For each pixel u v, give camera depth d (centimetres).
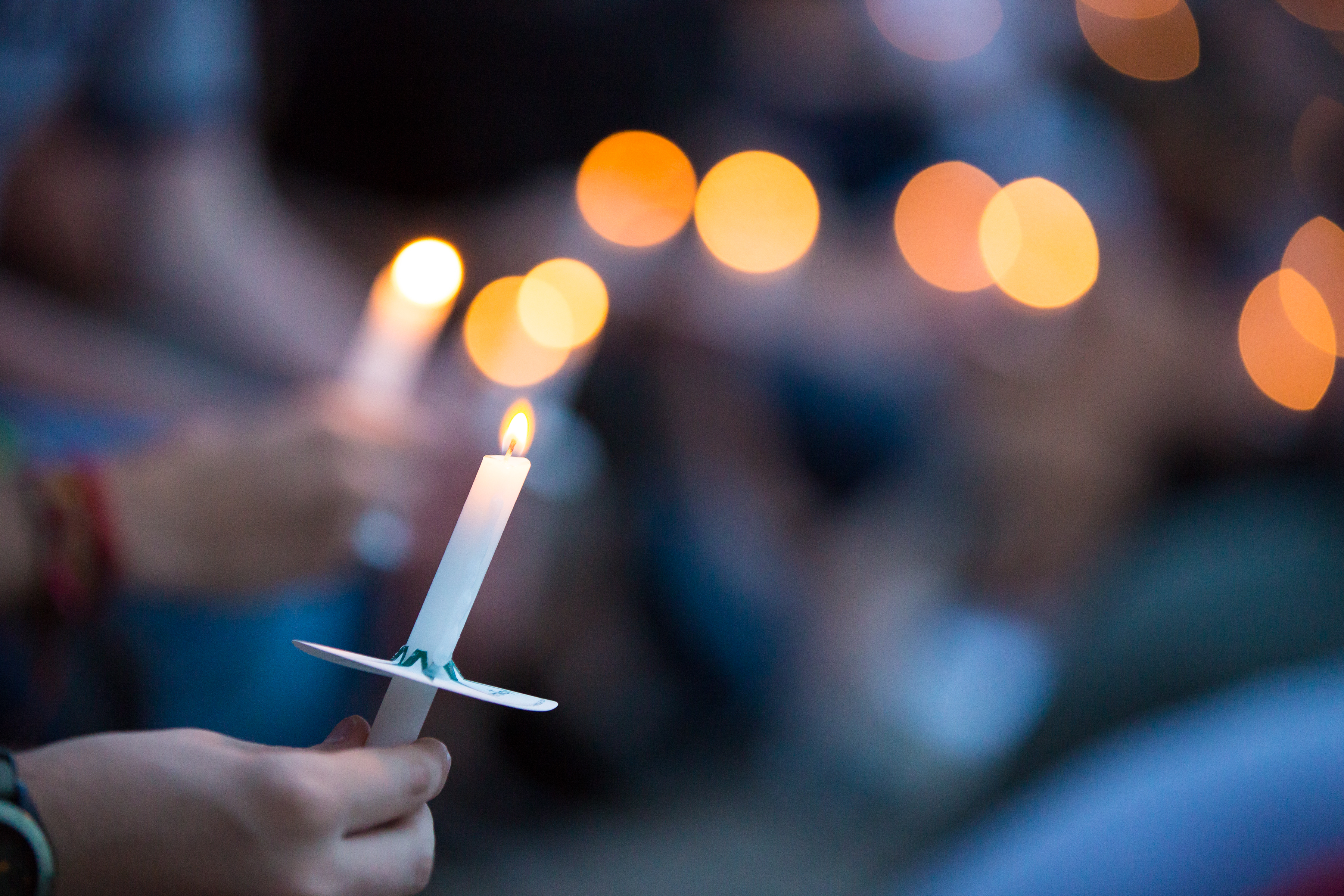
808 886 220
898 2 280
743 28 275
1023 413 224
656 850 234
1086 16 206
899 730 240
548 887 218
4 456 109
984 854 97
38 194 142
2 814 81
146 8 137
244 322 157
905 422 260
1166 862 90
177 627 116
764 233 261
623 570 247
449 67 214
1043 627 219
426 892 209
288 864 83
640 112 253
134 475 112
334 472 115
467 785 229
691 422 252
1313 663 93
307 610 130
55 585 108
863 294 269
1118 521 206
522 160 231
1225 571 97
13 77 125
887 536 262
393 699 86
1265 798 89
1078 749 97
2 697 112
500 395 148
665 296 247
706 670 268
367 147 218
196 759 84
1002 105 273
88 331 141
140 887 82
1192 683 94
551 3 223
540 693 235
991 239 244
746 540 265
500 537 86
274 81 197
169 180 147
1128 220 204
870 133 286
